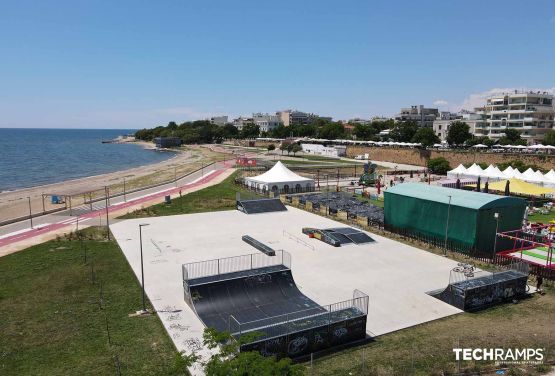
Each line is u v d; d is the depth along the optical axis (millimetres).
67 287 27000
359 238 38719
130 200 60812
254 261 32062
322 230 39562
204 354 18547
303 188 69000
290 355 18625
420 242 38719
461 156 109562
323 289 26844
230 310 22906
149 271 29922
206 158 144000
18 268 30766
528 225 42125
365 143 154250
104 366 17906
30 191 77625
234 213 51656
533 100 145250
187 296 24047
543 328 21531
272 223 46062
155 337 20406
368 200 62125
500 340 20078
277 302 23984
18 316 22797
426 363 17953
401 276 29516
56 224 45656
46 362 18266
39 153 193500
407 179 84250
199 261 31703
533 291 27266
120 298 25188
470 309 24219
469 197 36719
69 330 21188
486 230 34656
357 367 17781
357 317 20297
